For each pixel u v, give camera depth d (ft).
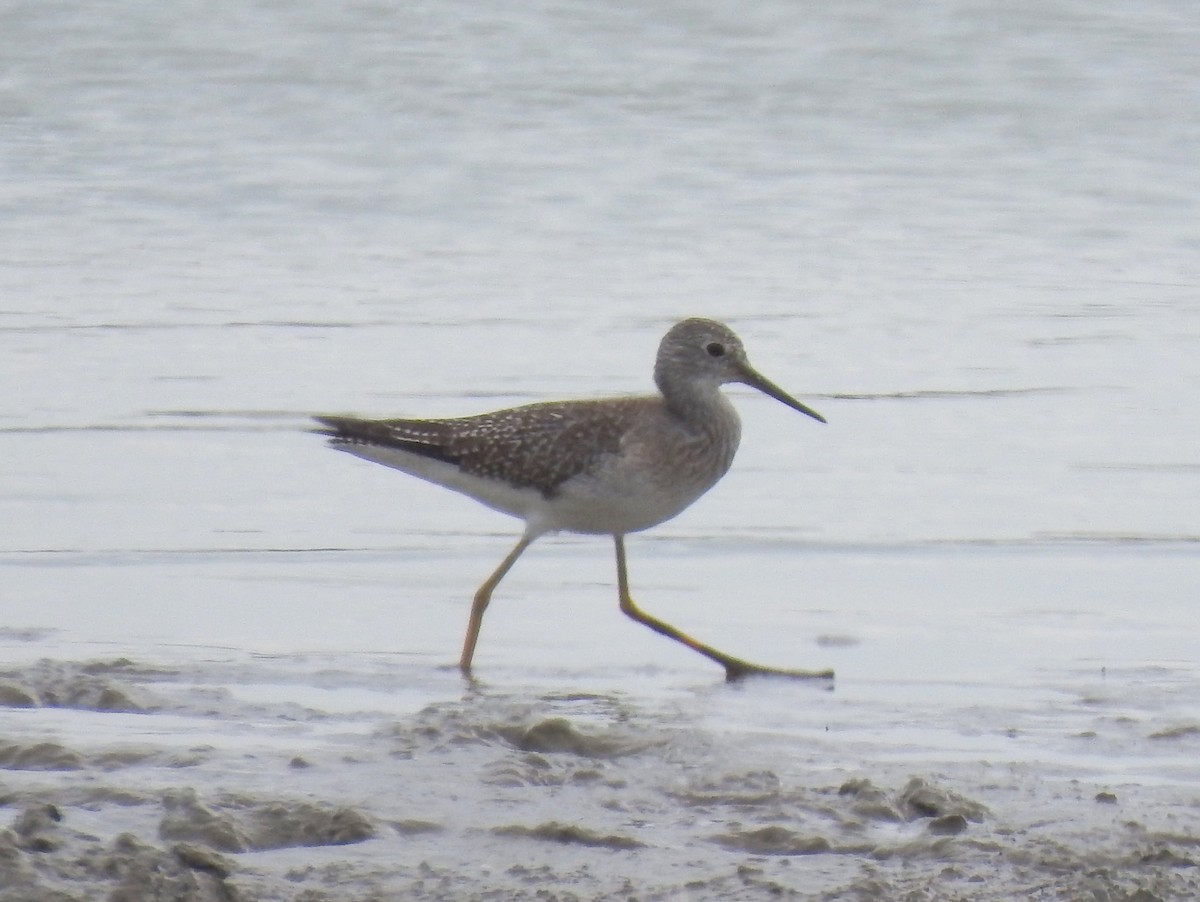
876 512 46.75
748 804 27.30
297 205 78.18
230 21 98.48
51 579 40.73
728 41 99.66
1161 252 74.49
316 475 48.93
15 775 27.63
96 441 50.96
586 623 39.04
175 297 65.82
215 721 31.32
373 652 36.45
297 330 62.34
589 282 69.46
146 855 23.77
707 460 38.81
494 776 28.07
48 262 69.87
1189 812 27.14
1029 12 103.71
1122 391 57.36
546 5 104.42
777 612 39.78
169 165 81.41
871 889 24.02
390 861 24.80
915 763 29.53
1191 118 89.51
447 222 77.41
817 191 81.66
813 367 59.67
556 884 24.18
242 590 40.47
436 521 45.88
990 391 57.31
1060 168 84.84
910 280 70.18
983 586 41.42
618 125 88.43
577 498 37.78
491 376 57.36
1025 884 24.30
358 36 97.66
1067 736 31.27
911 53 97.35
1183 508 47.06
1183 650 36.81
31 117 85.66
